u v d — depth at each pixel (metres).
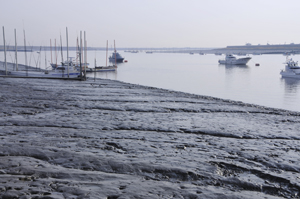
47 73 45.84
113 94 23.05
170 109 15.48
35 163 6.04
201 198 4.47
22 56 164.25
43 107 14.77
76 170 5.66
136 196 4.45
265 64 125.81
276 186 5.20
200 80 61.19
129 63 129.62
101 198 4.33
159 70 88.62
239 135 9.55
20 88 24.44
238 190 4.97
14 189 4.59
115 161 6.24
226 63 123.00
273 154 7.29
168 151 7.30
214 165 6.23
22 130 9.41
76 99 18.73
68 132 9.28
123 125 10.70
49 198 4.27
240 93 44.16
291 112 16.03
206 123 11.62
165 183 5.09
